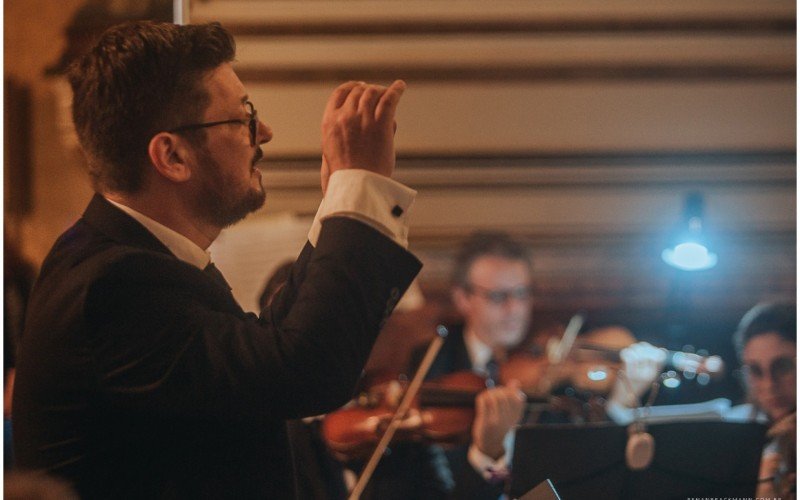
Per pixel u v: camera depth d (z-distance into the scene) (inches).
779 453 152.0
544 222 272.5
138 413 74.3
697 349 232.4
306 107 261.0
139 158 80.0
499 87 271.7
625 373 201.2
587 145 273.0
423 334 244.5
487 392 171.6
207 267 83.1
